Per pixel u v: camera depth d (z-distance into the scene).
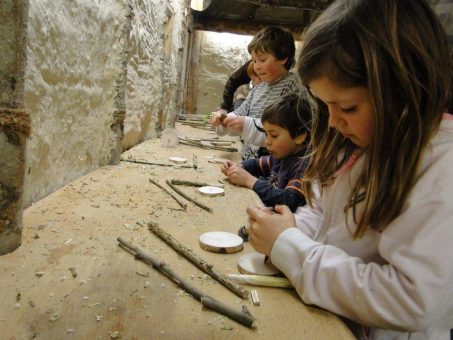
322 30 0.54
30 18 0.84
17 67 0.66
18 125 0.68
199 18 5.11
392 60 0.50
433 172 0.52
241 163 1.69
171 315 0.57
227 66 5.68
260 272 0.72
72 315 0.55
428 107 0.52
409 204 0.53
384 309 0.52
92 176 1.37
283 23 5.13
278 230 0.68
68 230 0.87
